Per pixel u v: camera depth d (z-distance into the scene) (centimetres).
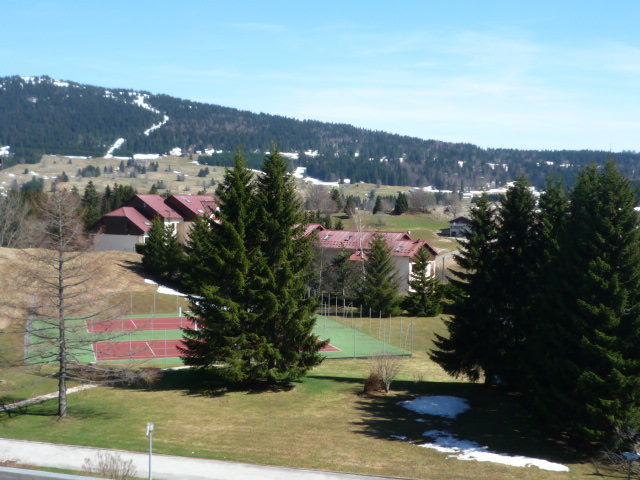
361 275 7400
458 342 3775
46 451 2584
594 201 2795
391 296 6788
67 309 3244
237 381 3759
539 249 3544
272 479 2327
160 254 7362
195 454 2589
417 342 5744
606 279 2644
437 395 3684
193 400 3488
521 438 2898
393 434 2942
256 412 3281
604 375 2614
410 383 4056
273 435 2891
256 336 3550
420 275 6981
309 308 3728
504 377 3616
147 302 6512
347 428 3025
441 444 2798
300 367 3712
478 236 3694
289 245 3688
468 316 3738
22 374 3797
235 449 2673
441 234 13888
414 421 3164
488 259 3666
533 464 2533
